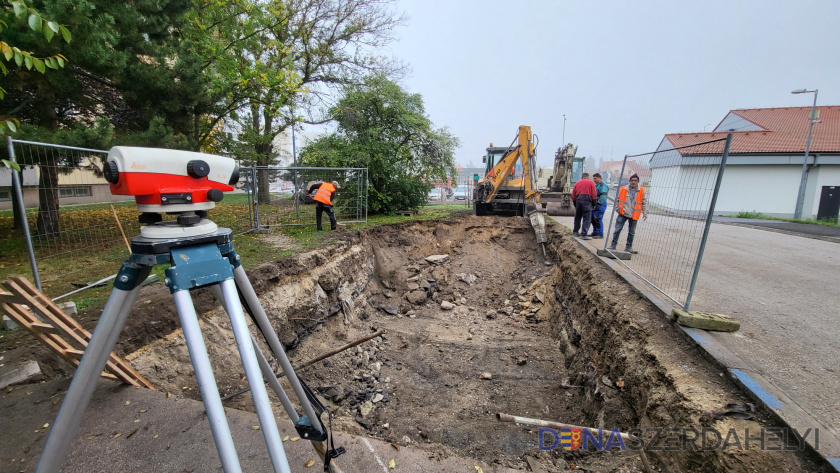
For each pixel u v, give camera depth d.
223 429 1.20
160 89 7.80
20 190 4.27
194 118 9.37
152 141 7.40
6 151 5.21
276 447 1.23
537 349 7.30
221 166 1.68
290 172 10.56
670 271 6.59
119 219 6.38
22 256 6.30
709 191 4.23
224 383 4.46
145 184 1.40
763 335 4.11
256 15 13.09
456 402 5.62
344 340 7.11
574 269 7.72
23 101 6.94
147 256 1.37
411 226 11.69
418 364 6.76
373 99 13.49
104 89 7.91
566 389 5.73
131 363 3.76
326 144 13.33
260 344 5.37
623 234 10.73
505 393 5.83
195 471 2.39
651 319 4.61
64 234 5.53
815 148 19.83
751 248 9.18
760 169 20.83
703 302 5.09
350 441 2.71
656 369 3.78
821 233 12.05
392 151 13.59
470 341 7.70
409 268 10.58
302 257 6.88
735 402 3.02
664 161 5.81
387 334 7.88
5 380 3.16
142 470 2.38
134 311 4.32
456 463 2.56
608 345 5.09
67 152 5.80
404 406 5.50
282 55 14.84
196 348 1.25
